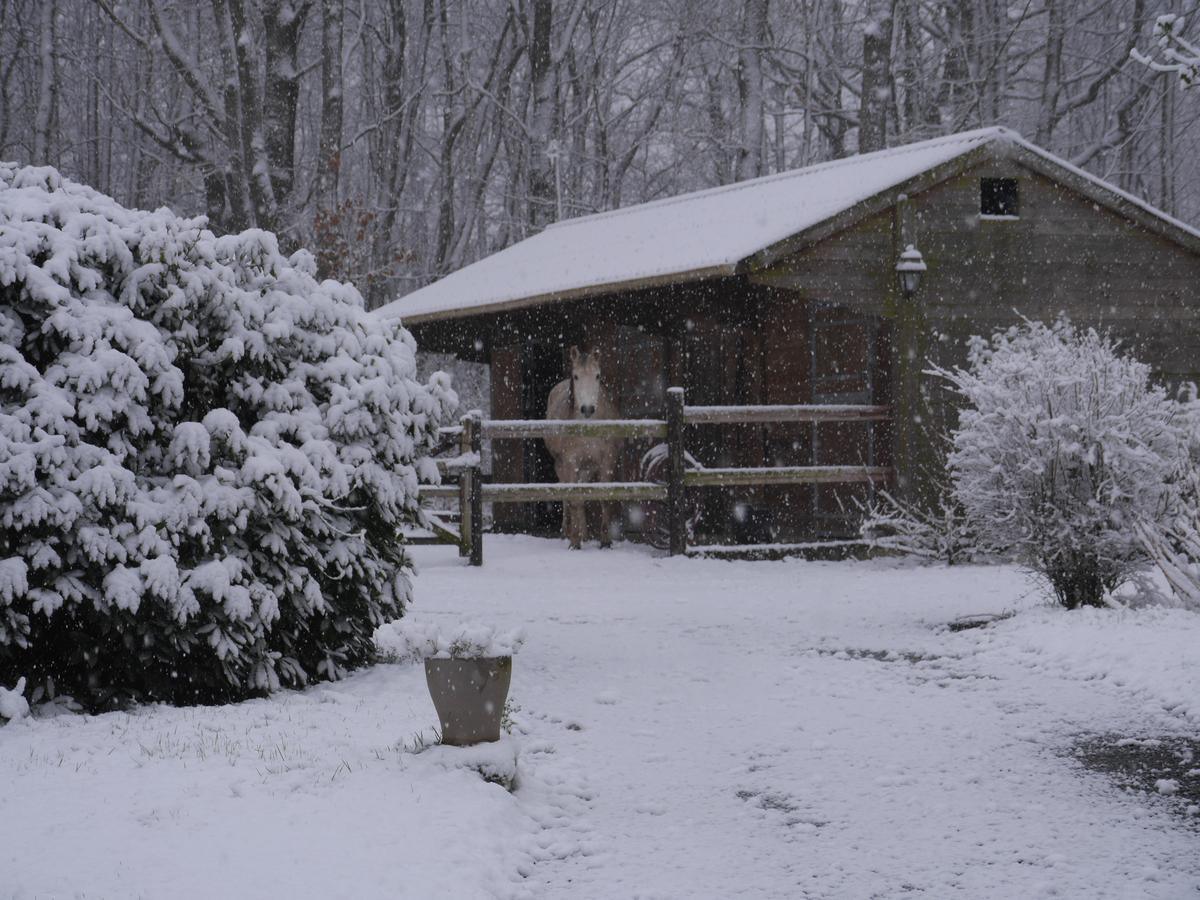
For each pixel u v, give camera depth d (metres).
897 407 16.23
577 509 16.97
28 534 7.00
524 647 9.50
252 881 4.35
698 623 10.66
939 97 36.91
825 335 17.36
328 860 4.57
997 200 17.50
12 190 7.70
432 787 5.49
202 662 7.51
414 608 11.58
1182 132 39.41
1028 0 33.78
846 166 18.80
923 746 6.54
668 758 6.38
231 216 31.25
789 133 46.81
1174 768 6.04
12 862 4.50
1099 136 41.25
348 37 40.19
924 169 16.12
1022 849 4.95
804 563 15.55
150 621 7.20
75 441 7.11
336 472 8.07
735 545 16.30
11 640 6.88
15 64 39.53
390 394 8.70
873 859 4.88
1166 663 7.95
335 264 29.39
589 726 7.05
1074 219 16.89
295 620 7.95
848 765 6.20
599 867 4.86
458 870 4.56
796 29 40.00
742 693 7.88
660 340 19.36
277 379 8.41
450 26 40.12
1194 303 17.25
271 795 5.34
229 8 30.73
